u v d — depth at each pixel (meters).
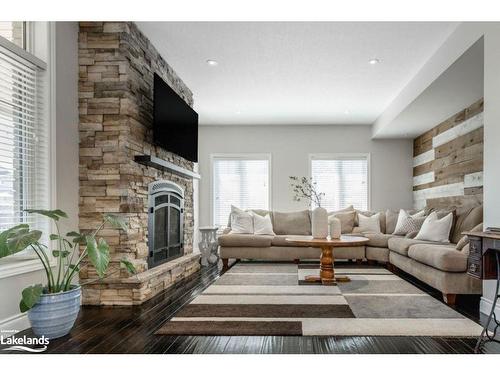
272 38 3.43
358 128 6.81
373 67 4.11
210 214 6.89
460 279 2.96
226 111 5.98
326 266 3.89
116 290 2.98
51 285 2.27
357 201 6.79
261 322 2.47
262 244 5.18
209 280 4.03
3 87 2.38
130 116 3.12
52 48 2.73
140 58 3.35
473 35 2.92
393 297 3.18
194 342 2.14
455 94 4.12
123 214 3.01
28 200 2.59
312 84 4.68
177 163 4.39
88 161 3.05
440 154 5.44
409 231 4.91
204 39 3.48
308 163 6.84
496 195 2.63
